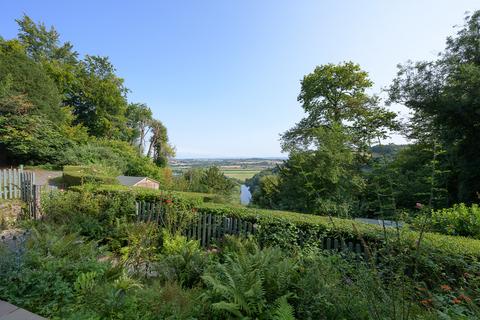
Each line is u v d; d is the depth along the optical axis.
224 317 2.45
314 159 7.83
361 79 17.81
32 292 2.43
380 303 2.02
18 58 17.42
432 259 2.90
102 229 5.35
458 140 10.62
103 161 17.30
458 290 2.53
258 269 2.83
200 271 3.45
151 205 6.11
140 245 4.29
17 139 14.27
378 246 3.51
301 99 20.67
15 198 7.16
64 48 26.92
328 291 2.39
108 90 26.23
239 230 5.01
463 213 4.14
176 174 23.16
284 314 2.09
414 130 13.12
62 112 19.56
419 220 2.79
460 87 10.06
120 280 2.86
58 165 15.46
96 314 2.21
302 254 3.57
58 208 6.02
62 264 2.84
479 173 9.77
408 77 13.02
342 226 4.22
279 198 10.09
